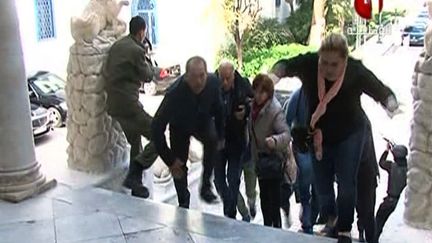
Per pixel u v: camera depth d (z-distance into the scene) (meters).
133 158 4.95
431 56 3.70
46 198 4.48
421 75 3.76
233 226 3.88
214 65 11.80
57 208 4.27
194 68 3.83
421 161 3.87
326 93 3.22
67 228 3.91
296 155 4.04
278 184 3.98
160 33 12.05
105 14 5.17
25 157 4.50
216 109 4.04
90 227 3.91
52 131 7.95
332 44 3.11
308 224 4.08
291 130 3.62
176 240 3.68
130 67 4.83
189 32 12.06
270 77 3.74
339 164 3.35
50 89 8.71
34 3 11.19
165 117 4.01
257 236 3.70
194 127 4.11
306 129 3.38
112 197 4.50
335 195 3.85
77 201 4.41
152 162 4.84
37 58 11.30
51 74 9.36
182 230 3.83
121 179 5.27
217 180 4.36
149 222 3.98
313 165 3.58
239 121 4.14
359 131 3.32
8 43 4.31
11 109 4.39
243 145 4.23
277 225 4.09
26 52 11.09
